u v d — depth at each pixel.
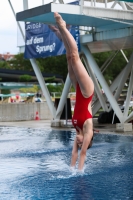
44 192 7.59
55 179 8.69
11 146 14.07
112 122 22.22
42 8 14.83
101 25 18.14
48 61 63.81
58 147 13.63
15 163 10.73
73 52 8.76
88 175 9.05
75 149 9.52
